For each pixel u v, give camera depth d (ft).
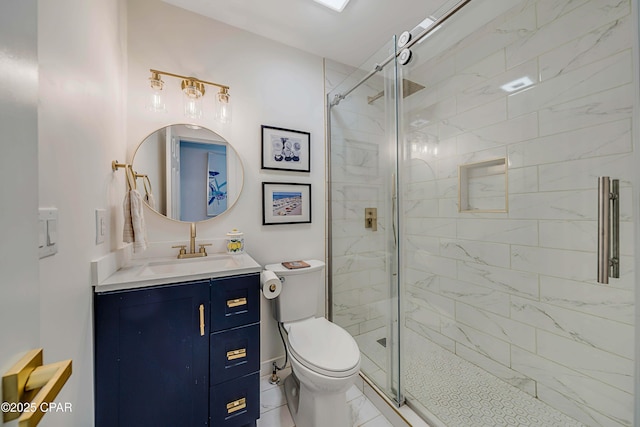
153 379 3.32
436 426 4.07
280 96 5.88
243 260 4.60
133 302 3.21
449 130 6.14
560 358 4.43
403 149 5.98
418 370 5.57
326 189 6.52
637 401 2.74
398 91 5.55
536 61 4.63
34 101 1.19
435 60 5.91
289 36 5.68
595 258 4.03
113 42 3.77
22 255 1.10
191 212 5.00
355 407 4.78
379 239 5.79
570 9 4.19
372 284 5.85
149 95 4.64
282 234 5.94
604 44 3.84
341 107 6.36
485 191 5.56
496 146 5.29
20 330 1.06
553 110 4.45
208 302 3.68
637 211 2.75
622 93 3.68
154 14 4.69
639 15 2.84
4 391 0.95
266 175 5.74
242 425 3.92
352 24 5.31
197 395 3.59
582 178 4.14
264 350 5.64
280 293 5.12
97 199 3.15
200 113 5.03
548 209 4.57
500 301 5.30
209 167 5.15
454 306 6.12
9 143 1.02
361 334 5.94
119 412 3.13
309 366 3.80
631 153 3.62
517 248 5.02
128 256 4.41
